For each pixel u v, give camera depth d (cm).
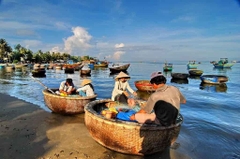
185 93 1380
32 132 495
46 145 418
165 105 336
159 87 350
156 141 350
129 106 534
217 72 4234
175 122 362
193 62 4838
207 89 1619
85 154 382
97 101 548
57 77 2692
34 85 1639
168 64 4772
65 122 583
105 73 3606
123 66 3716
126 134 349
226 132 561
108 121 360
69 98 608
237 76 3119
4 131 498
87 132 501
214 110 851
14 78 2338
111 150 401
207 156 412
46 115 657
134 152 360
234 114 782
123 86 622
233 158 408
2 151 386
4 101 886
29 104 828
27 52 9756
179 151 427
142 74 3472
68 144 426
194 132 556
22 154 376
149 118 367
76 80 2280
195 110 848
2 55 8862
